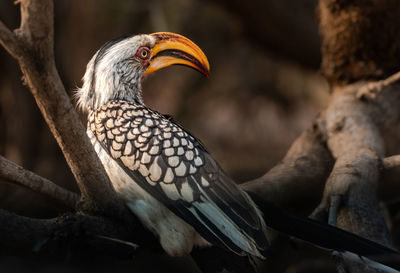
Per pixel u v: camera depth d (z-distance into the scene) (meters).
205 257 6.14
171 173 5.79
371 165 6.93
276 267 8.06
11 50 4.26
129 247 5.29
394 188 7.97
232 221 5.69
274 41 14.87
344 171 6.70
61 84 4.58
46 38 4.27
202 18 15.82
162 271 13.71
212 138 16.47
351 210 6.25
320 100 16.30
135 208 5.87
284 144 16.28
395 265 5.49
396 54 8.87
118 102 6.39
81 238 5.27
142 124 6.00
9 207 8.13
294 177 7.54
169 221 5.88
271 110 16.77
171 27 15.47
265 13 14.26
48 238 5.11
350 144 7.79
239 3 14.16
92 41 14.76
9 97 14.54
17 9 13.55
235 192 5.84
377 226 6.14
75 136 4.87
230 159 14.75
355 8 8.68
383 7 8.48
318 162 7.96
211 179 5.83
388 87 8.88
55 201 5.80
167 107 16.34
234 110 16.69
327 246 5.65
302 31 14.56
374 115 8.51
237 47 16.16
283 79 16.28
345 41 8.99
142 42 6.91
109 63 6.75
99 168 5.21
